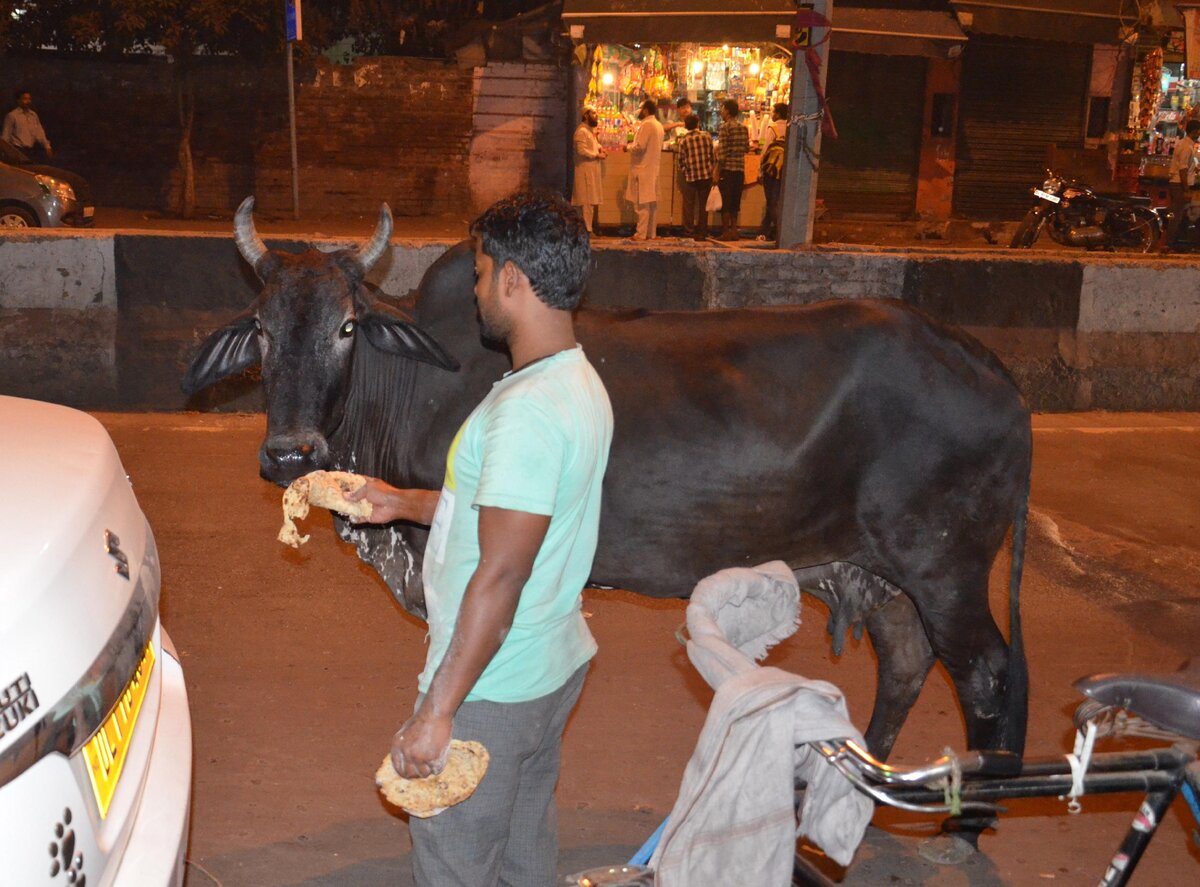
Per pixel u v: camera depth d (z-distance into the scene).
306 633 5.27
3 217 15.08
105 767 2.24
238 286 8.34
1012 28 17.05
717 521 3.60
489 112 21.12
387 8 21.28
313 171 21.11
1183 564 6.59
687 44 17.11
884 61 20.16
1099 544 6.84
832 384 3.61
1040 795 2.21
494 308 2.44
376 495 2.78
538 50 20.98
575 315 3.72
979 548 3.76
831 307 3.78
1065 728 4.77
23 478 2.40
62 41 20.59
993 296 9.02
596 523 2.58
